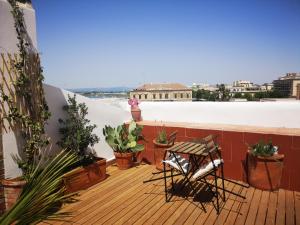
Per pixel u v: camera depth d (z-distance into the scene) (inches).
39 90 164.7
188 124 233.8
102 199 163.3
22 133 152.4
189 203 155.7
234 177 190.5
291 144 168.2
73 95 204.2
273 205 149.6
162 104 269.7
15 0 147.3
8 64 144.6
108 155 238.4
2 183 140.3
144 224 133.3
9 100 144.1
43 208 67.6
